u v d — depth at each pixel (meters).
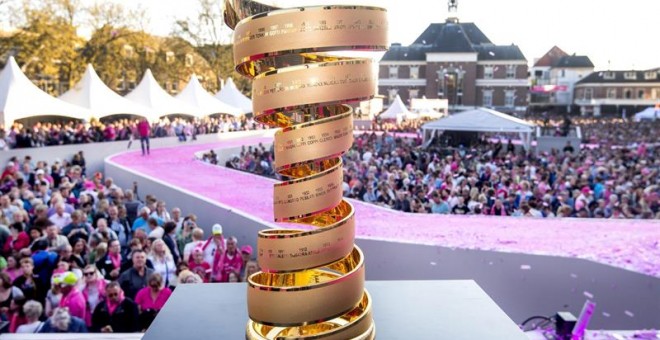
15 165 16.06
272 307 2.56
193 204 13.82
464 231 9.06
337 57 2.74
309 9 2.44
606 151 24.89
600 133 50.09
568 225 9.34
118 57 42.78
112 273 7.46
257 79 2.58
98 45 41.75
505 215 11.08
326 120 2.58
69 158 23.20
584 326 4.66
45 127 27.94
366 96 2.59
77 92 29.09
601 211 11.24
